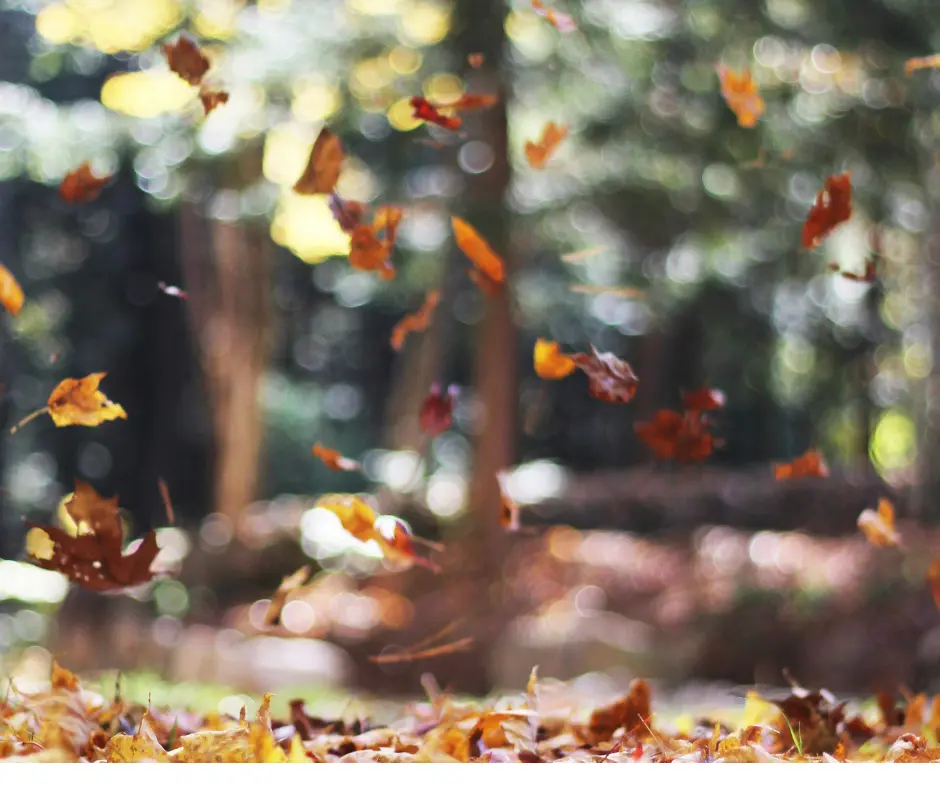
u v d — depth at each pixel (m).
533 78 11.03
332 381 20.91
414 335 16.67
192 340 17.16
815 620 12.21
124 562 1.97
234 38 10.57
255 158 10.43
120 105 10.34
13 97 11.11
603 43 10.51
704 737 2.25
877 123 9.62
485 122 10.77
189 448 18.30
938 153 10.41
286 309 19.22
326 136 2.06
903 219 12.59
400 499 15.77
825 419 19.70
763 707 2.32
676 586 14.64
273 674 10.16
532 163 2.34
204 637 11.23
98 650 11.26
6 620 12.92
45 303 16.17
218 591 14.88
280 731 2.12
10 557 14.72
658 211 11.03
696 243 12.07
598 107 11.13
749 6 9.61
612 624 12.66
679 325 19.03
